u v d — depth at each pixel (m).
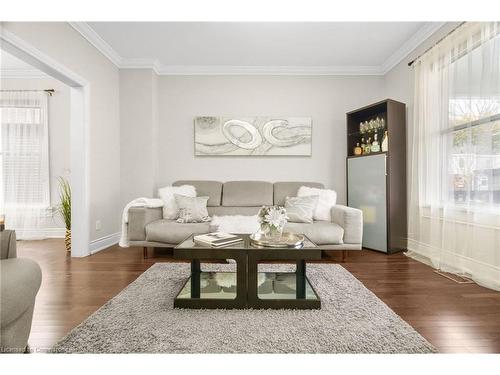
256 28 3.17
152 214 3.30
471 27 2.44
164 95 4.20
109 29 3.17
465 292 2.15
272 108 4.21
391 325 1.61
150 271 2.59
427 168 3.06
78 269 2.71
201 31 3.22
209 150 4.15
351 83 4.21
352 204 3.92
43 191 4.33
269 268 2.67
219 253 1.84
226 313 1.76
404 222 3.52
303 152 4.15
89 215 3.29
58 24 2.75
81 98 3.19
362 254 3.37
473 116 2.44
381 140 3.74
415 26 3.12
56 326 1.62
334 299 1.98
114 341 1.44
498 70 2.21
